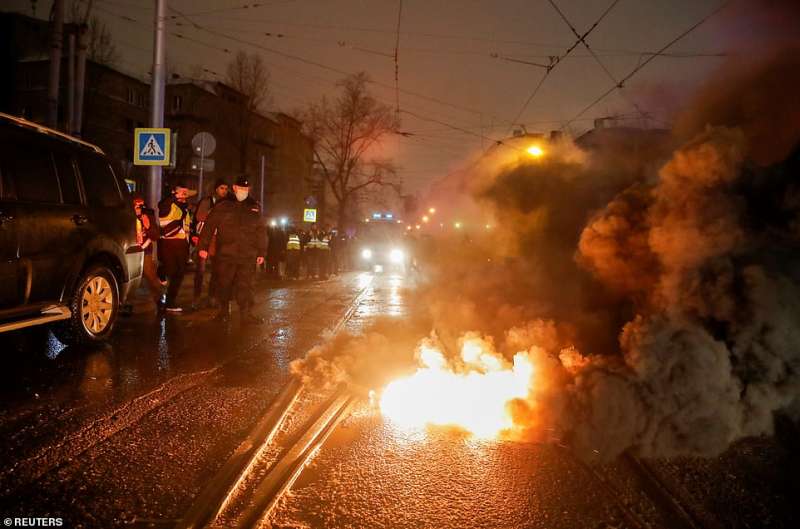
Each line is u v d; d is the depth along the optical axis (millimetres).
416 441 4008
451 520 2951
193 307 9805
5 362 5641
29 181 5426
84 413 4258
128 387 4961
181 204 9000
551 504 3148
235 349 6656
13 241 5094
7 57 34156
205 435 3939
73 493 3066
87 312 6266
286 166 56438
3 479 3168
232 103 45656
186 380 5250
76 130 15828
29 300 5316
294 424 4266
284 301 11977
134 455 3568
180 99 43094
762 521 3006
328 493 3209
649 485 3395
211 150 13539
